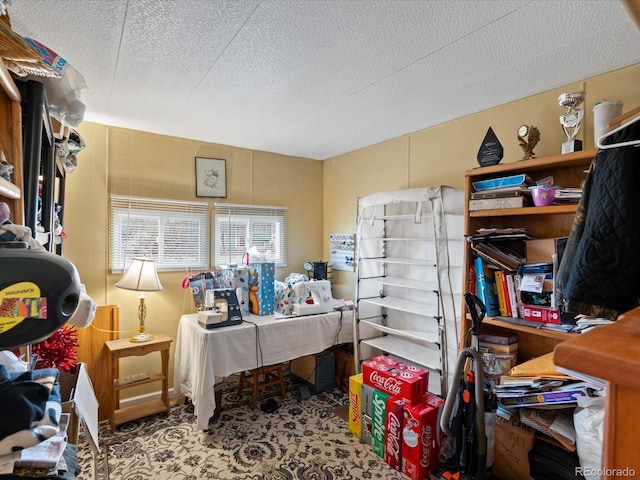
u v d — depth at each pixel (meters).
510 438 1.88
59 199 1.98
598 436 1.45
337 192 3.89
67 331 1.80
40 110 1.04
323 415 2.72
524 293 1.98
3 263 0.60
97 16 1.43
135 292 2.95
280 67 1.87
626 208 0.82
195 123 2.78
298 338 2.87
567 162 1.82
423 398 2.16
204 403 2.39
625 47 1.65
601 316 0.84
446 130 2.75
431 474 2.03
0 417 0.63
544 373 1.73
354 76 1.98
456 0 1.34
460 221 2.30
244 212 3.53
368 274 3.01
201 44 1.65
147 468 2.07
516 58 1.77
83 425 1.38
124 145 2.90
